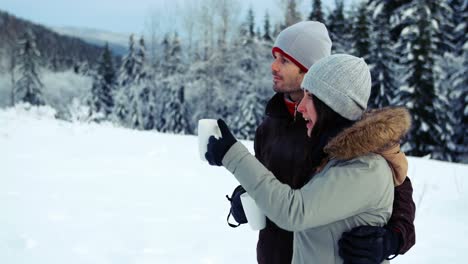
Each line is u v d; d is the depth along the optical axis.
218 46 32.84
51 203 4.37
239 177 1.41
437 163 8.30
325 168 1.43
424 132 21.48
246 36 32.00
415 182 6.27
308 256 1.47
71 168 6.16
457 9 25.58
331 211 1.32
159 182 5.60
